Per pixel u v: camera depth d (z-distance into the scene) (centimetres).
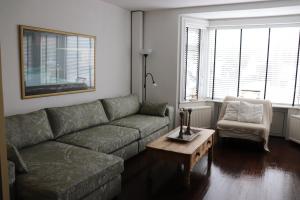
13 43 284
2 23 272
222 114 479
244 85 510
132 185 288
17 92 295
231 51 510
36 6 306
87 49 391
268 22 466
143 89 522
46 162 233
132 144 351
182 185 288
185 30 489
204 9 443
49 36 325
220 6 430
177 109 499
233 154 394
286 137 473
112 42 450
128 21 493
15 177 203
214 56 523
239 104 460
